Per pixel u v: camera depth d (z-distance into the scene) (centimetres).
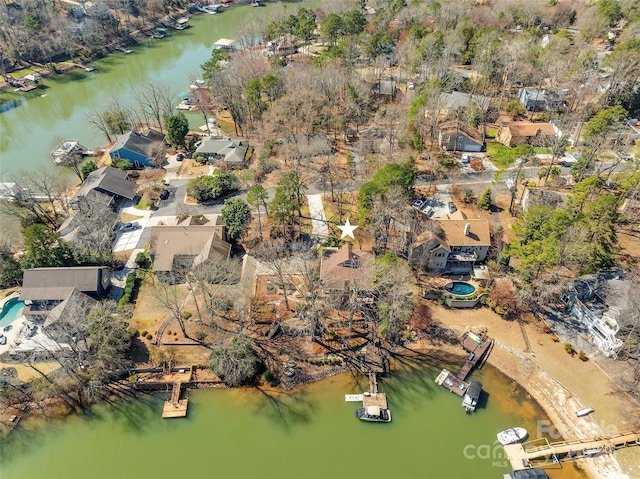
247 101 11694
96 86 15512
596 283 6781
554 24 16562
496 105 12350
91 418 5822
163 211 9100
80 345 6272
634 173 8181
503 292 6919
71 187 10019
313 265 7475
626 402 5681
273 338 6619
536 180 9350
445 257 7381
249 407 5916
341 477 5219
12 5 17262
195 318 6875
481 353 6331
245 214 7981
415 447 5450
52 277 6956
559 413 5672
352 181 9769
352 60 14038
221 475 5269
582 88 11512
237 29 18475
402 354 6462
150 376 6212
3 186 9281
